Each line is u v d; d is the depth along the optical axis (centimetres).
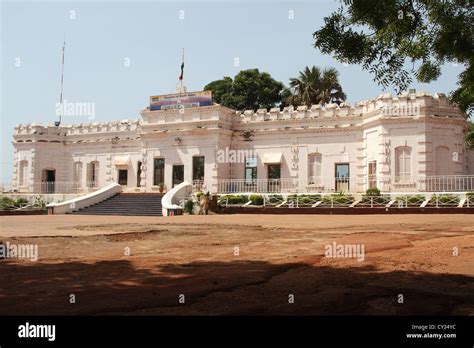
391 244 1073
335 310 513
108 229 1642
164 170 3550
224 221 2038
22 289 621
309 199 2752
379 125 2900
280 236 1348
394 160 2844
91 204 3225
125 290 612
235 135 3516
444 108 2816
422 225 1612
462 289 609
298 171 3294
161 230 1575
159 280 679
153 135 3594
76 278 700
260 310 513
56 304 538
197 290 608
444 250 952
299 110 3338
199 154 3412
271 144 3406
